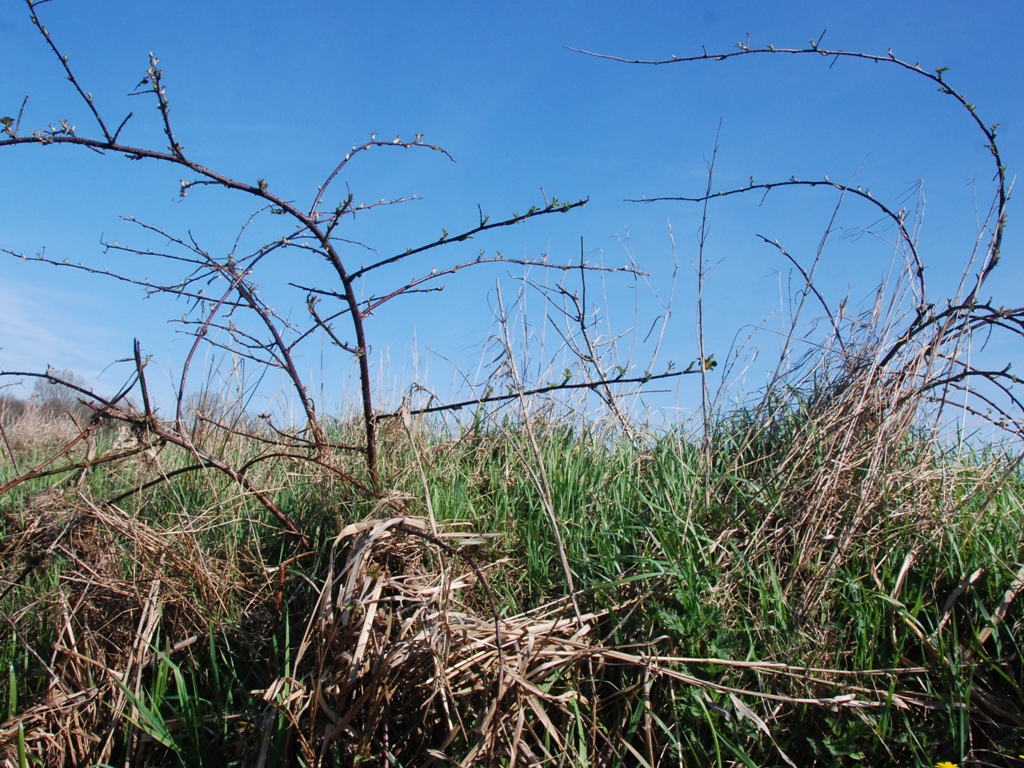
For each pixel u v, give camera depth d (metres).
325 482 3.94
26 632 3.30
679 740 2.65
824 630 2.96
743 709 2.61
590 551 3.40
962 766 2.56
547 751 2.51
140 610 3.21
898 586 3.09
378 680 2.49
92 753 2.81
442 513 3.62
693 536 3.26
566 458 4.06
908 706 2.77
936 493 3.47
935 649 2.88
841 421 3.58
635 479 3.94
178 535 3.48
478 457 4.26
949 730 2.70
